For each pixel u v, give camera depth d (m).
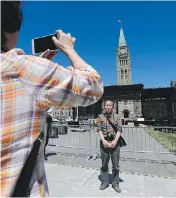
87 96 1.03
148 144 12.42
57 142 12.45
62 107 1.01
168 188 5.39
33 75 0.92
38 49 1.20
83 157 8.70
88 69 1.08
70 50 1.13
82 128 13.22
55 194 4.98
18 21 1.02
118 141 5.21
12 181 0.87
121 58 121.56
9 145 0.88
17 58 0.94
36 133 0.94
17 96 0.90
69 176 6.30
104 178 5.36
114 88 31.17
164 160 8.26
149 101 40.53
